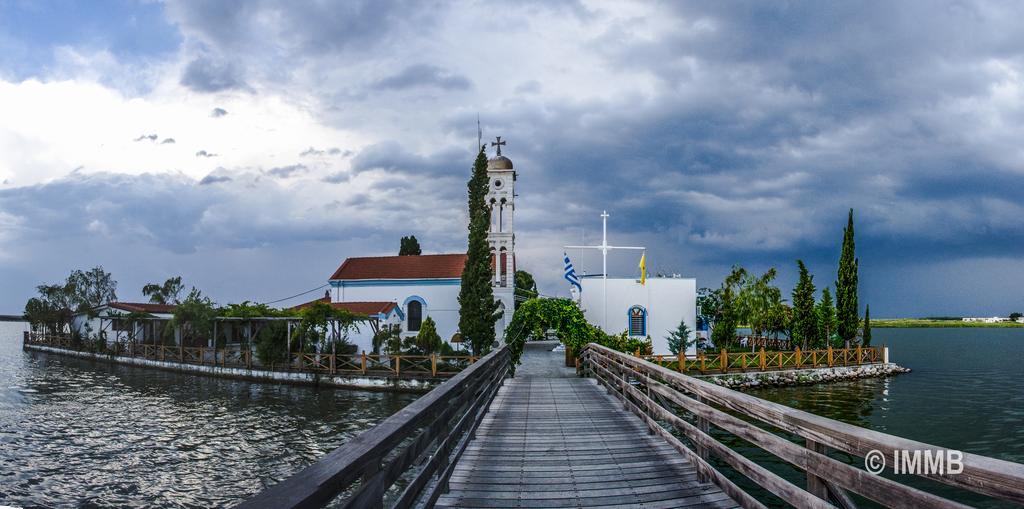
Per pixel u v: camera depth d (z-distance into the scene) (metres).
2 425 24.53
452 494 6.94
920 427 23.03
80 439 22.14
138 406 29.16
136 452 20.23
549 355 43.56
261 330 41.22
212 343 46.16
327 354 36.28
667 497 6.74
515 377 22.06
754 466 5.50
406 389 32.66
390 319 43.12
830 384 35.72
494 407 13.62
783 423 4.83
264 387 34.81
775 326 42.12
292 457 19.59
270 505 2.29
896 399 29.88
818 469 4.23
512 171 44.47
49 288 64.75
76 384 36.81
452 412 7.18
